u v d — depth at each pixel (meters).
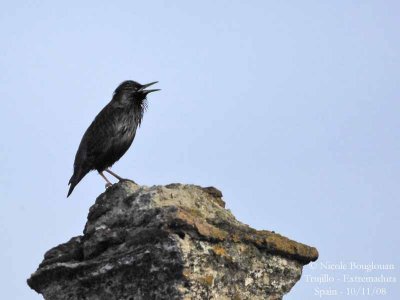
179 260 9.88
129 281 10.36
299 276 11.62
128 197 10.92
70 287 10.93
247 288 10.91
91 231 11.12
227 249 10.62
